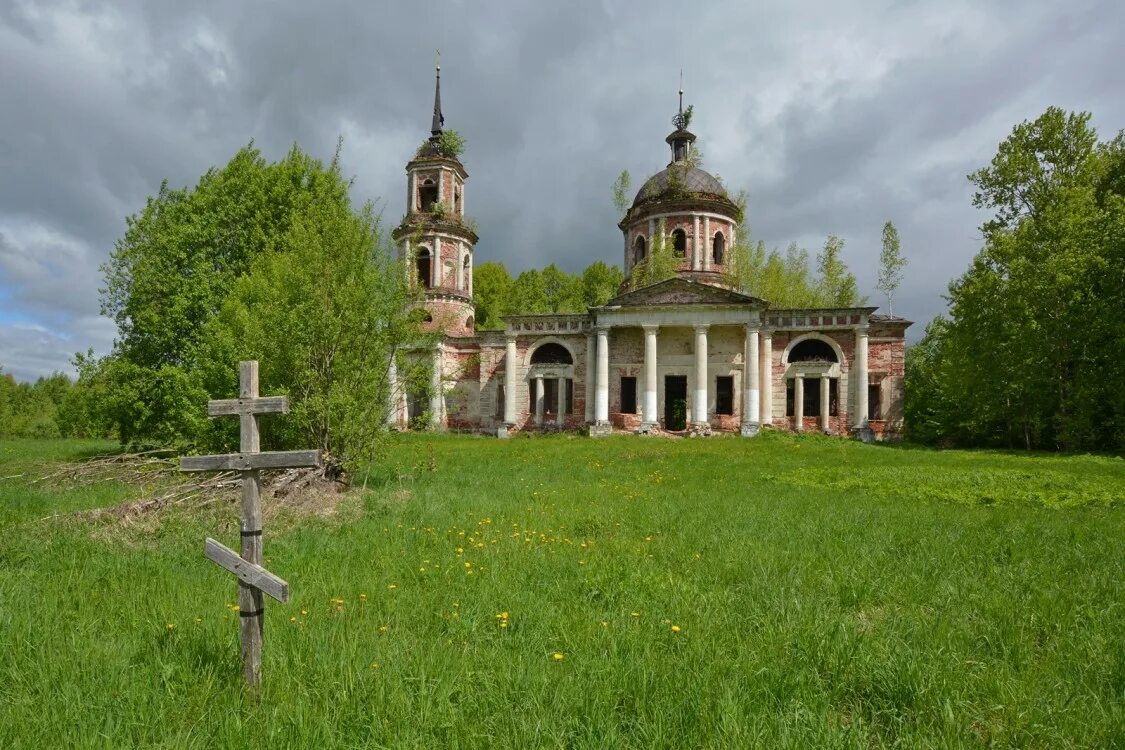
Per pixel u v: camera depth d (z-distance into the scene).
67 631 4.90
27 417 43.44
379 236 13.14
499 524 9.07
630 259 45.22
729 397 39.69
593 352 40.03
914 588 6.00
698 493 12.89
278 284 12.96
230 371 13.42
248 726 3.46
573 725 3.47
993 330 29.78
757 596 5.71
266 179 21.41
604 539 8.12
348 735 3.39
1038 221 29.81
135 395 17.50
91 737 3.30
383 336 13.16
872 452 25.41
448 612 5.26
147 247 19.53
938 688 3.86
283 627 4.86
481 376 42.53
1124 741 3.39
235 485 10.45
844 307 36.62
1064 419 27.30
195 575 6.48
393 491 12.38
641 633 4.76
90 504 10.76
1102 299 26.84
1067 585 6.20
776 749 3.21
